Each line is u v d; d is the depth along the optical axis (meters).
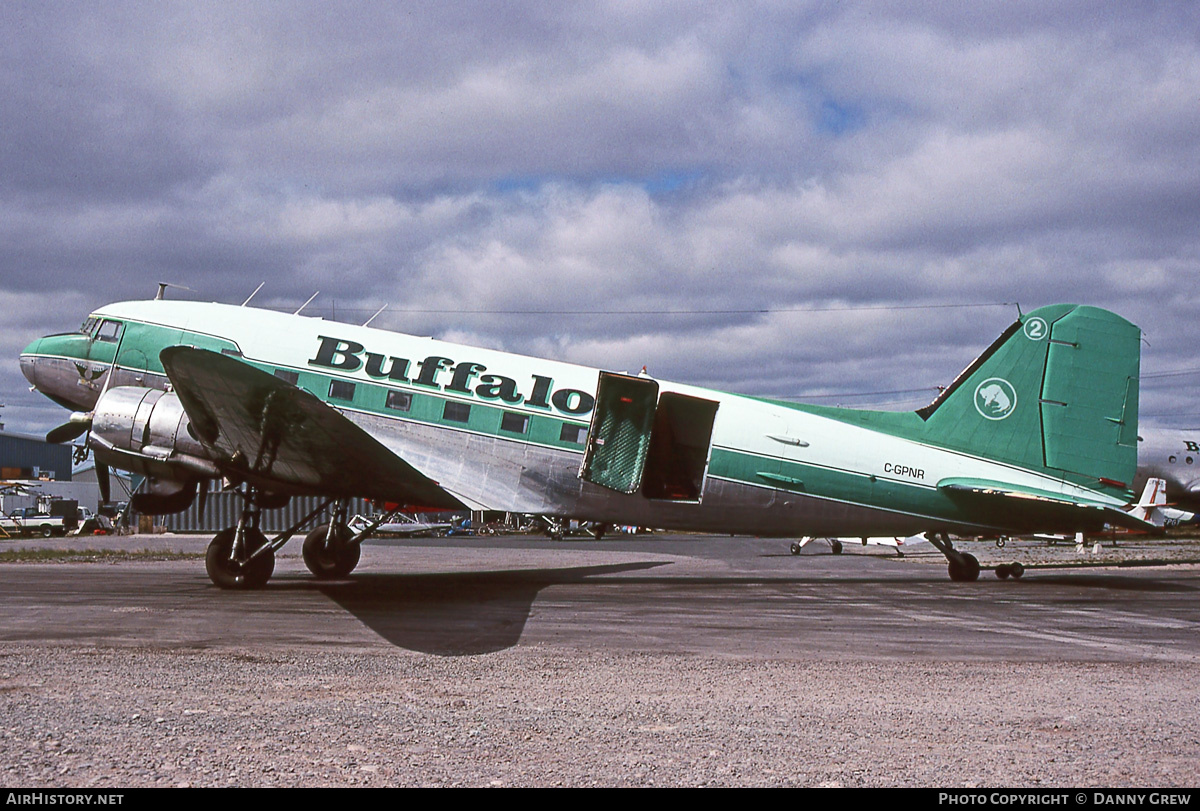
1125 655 8.91
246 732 5.50
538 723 5.95
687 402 15.71
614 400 15.57
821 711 6.45
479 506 14.35
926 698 6.91
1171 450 40.28
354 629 9.79
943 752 5.42
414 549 32.53
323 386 15.12
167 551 25.88
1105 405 16.47
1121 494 16.36
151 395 13.91
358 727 5.71
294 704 6.30
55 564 20.05
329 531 15.38
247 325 15.39
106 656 7.92
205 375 10.21
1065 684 7.49
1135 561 25.48
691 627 10.50
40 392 15.91
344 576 15.61
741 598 13.77
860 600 13.66
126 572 17.22
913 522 16.30
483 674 7.55
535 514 15.24
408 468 12.44
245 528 13.63
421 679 7.29
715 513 15.73
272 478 13.59
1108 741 5.70
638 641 9.43
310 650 8.48
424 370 15.33
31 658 7.77
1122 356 16.58
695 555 29.80
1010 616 11.86
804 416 16.08
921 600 13.74
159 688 6.67
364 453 12.01
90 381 15.47
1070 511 16.06
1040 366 16.48
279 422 11.28
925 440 16.38
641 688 7.13
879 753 5.39
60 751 4.96
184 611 10.95
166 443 13.48
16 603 11.62
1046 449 16.39
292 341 15.31
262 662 7.82
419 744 5.36
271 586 14.09
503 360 15.66
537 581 16.34
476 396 15.28
